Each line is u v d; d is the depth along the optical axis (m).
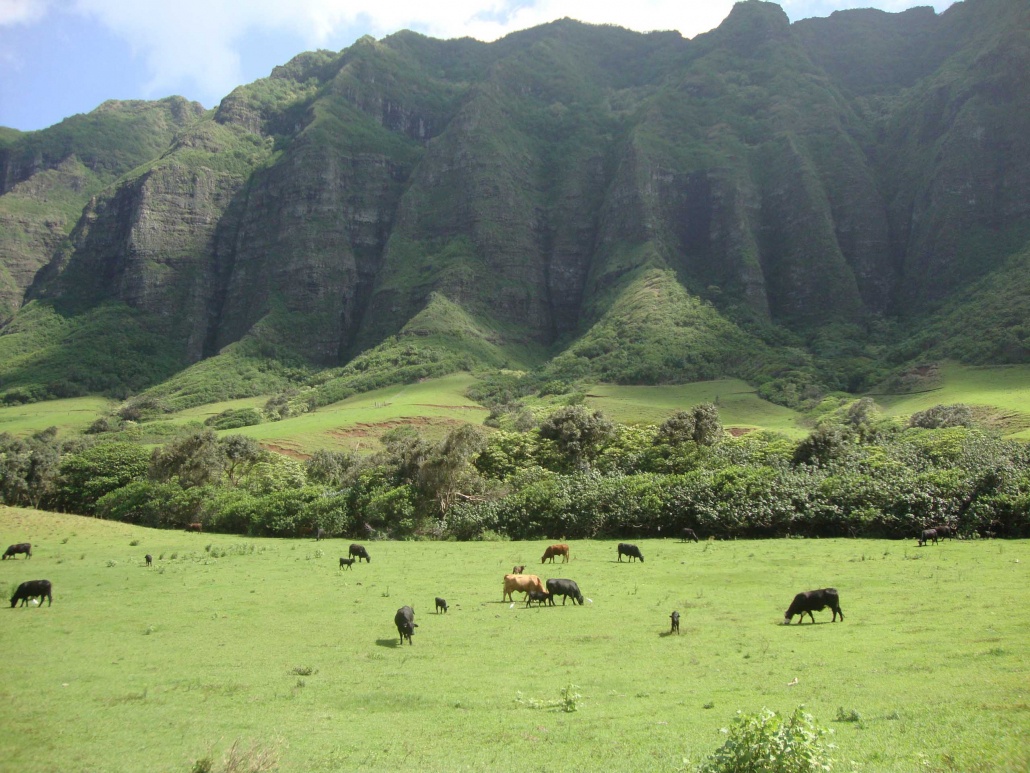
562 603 30.25
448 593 33.50
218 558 48.72
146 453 90.38
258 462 97.44
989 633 20.64
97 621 27.50
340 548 54.78
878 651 19.73
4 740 14.65
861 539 50.59
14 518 68.19
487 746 13.98
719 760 11.16
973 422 106.50
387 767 12.91
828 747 11.09
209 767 12.76
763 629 23.92
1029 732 12.16
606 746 13.53
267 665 20.97
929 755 11.64
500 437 81.31
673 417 79.31
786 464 65.12
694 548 48.50
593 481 63.66
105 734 15.05
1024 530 48.00
